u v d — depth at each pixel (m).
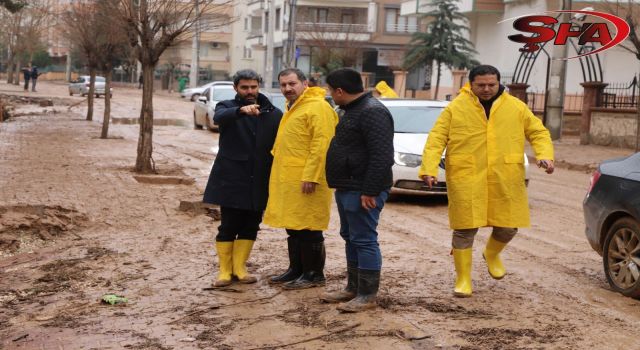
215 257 8.02
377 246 6.11
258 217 6.99
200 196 11.08
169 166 14.98
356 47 51.38
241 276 6.96
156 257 8.00
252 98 6.80
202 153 18.67
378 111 5.86
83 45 23.23
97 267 7.64
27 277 7.36
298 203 6.50
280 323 5.86
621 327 5.73
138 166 13.73
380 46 58.81
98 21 21.44
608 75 32.19
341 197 6.05
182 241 8.71
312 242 6.73
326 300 6.35
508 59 36.00
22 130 22.30
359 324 5.75
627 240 6.70
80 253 8.16
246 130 6.75
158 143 21.05
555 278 7.32
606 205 6.88
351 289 6.38
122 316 6.14
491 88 6.29
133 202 10.68
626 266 6.66
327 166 6.11
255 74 6.82
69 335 5.71
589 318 5.96
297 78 6.49
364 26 57.75
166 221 9.73
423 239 9.21
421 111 13.02
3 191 10.98
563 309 6.21
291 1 39.62
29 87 60.56
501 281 7.14
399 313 6.03
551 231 9.93
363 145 5.93
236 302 6.45
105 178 12.74
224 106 6.82
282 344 5.38
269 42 40.81
